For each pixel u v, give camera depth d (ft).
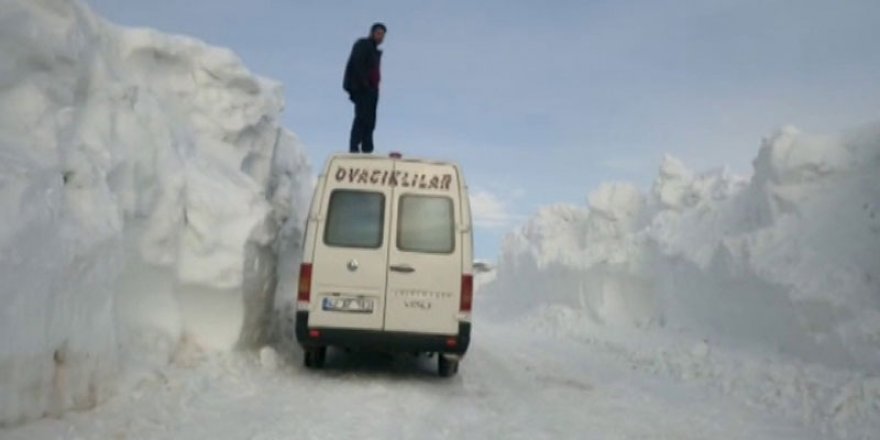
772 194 36.04
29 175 14.60
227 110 27.48
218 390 20.33
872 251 29.07
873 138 33.76
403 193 25.73
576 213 73.41
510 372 30.91
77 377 15.66
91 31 21.13
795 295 29.86
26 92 16.71
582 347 44.96
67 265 15.19
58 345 14.88
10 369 13.23
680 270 43.27
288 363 26.66
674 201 52.49
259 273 25.70
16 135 15.92
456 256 25.35
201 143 26.30
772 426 21.94
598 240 63.41
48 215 14.82
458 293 25.14
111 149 19.58
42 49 17.17
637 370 34.60
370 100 37.40
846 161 33.83
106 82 20.56
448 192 25.89
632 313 51.52
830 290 28.58
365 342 24.76
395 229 25.34
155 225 21.49
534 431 19.26
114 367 17.54
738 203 41.73
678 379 31.55
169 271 22.07
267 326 28.09
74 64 18.38
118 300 19.88
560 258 67.36
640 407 24.18
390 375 27.09
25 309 13.66
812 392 24.50
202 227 23.04
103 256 16.98
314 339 24.68
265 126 30.55
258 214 25.30
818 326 28.71
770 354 30.76
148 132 21.95
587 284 58.49
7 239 13.25
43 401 14.40
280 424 17.42
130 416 16.24
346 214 25.40
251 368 23.66
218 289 23.13
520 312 75.20
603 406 23.97
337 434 17.03
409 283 25.02
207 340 23.38
